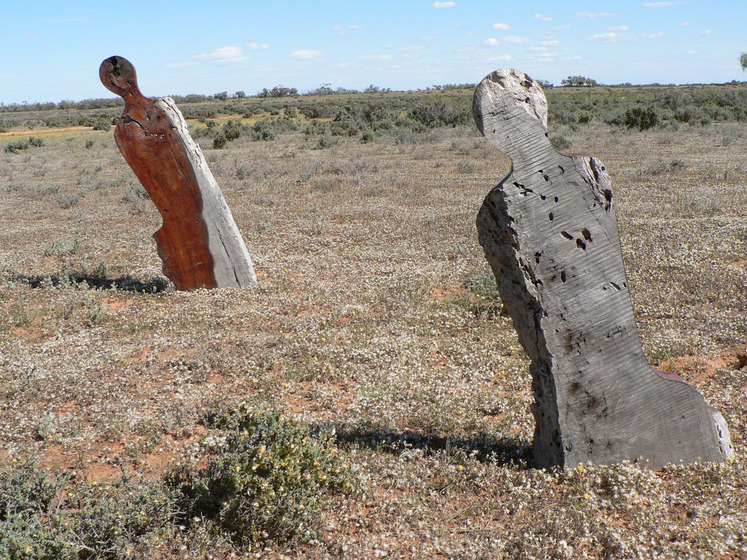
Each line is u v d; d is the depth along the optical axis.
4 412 5.52
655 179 18.27
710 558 3.39
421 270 9.97
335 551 3.58
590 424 4.20
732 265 9.38
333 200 17.36
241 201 17.75
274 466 3.74
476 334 7.23
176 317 8.01
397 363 6.40
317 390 5.80
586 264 4.05
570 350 4.11
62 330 7.69
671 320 7.23
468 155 27.41
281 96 158.12
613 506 3.90
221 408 5.45
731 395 5.43
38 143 47.00
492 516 3.88
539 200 3.95
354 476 4.19
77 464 4.66
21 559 3.17
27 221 16.14
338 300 8.59
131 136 8.83
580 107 61.50
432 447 4.75
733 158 22.30
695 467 4.27
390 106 78.31
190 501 3.98
